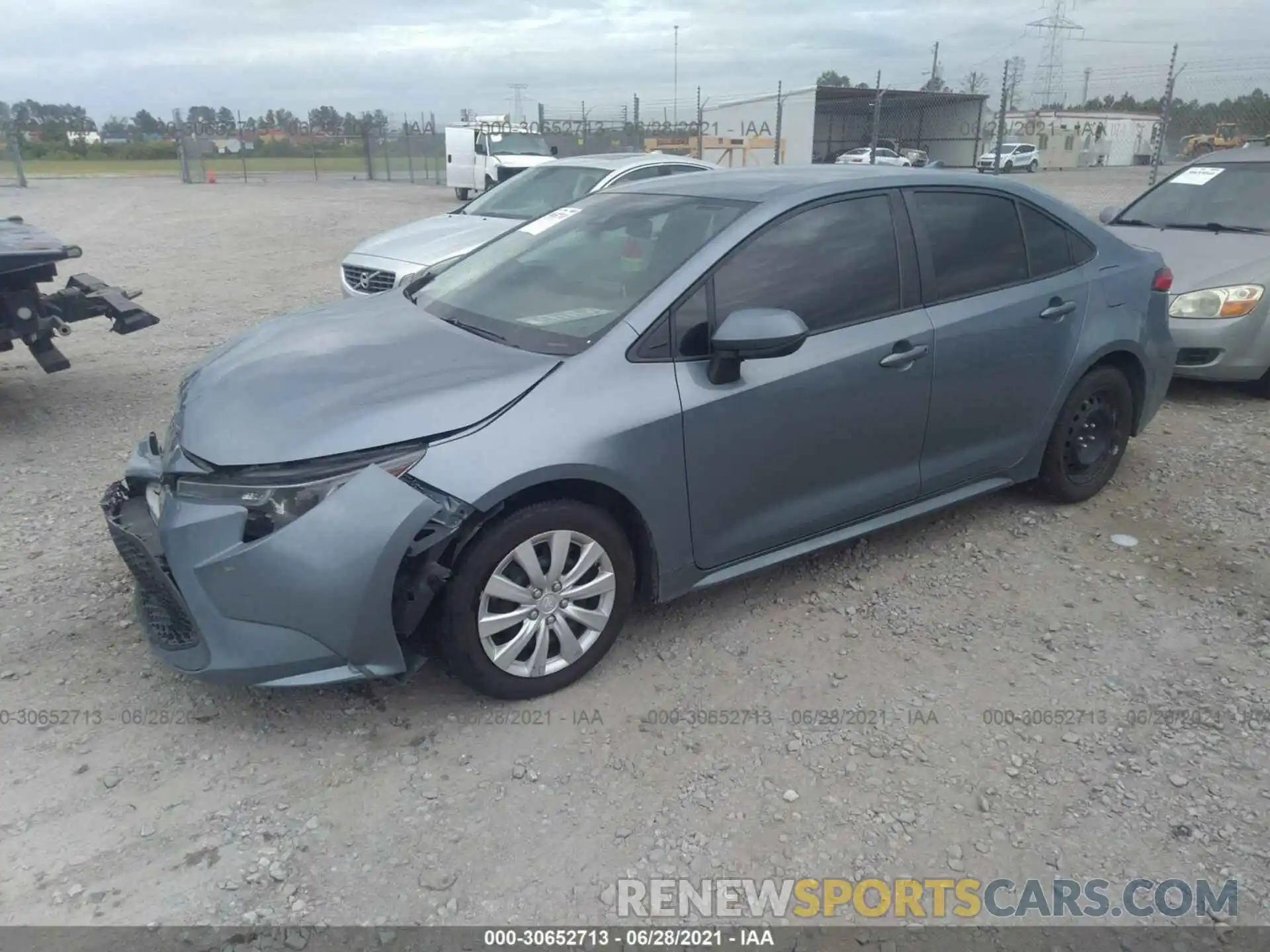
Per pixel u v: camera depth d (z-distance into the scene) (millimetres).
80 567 4297
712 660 3635
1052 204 4617
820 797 2953
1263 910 2566
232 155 42844
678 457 3408
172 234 17078
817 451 3797
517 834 2803
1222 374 6719
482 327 3695
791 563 4395
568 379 3252
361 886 2619
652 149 29938
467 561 3084
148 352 8328
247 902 2561
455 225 8570
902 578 4270
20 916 2500
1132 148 34469
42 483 5277
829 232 3859
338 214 21328
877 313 3924
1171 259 7031
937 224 4156
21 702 3344
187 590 2994
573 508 3244
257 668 2979
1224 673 3582
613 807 2906
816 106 28062
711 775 3037
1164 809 2910
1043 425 4613
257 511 2943
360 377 3311
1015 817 2881
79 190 28438
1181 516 4895
